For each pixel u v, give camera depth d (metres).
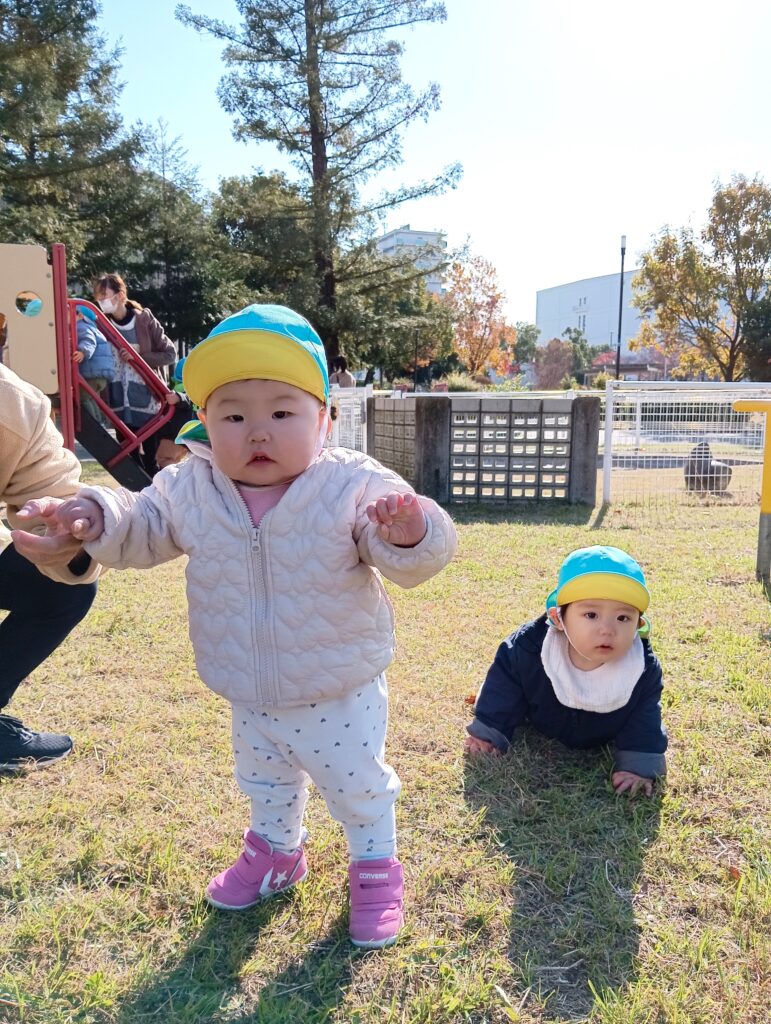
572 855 2.18
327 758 1.84
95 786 2.54
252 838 2.01
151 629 4.11
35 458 2.10
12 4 23.33
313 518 1.74
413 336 26.72
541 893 2.04
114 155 24.64
